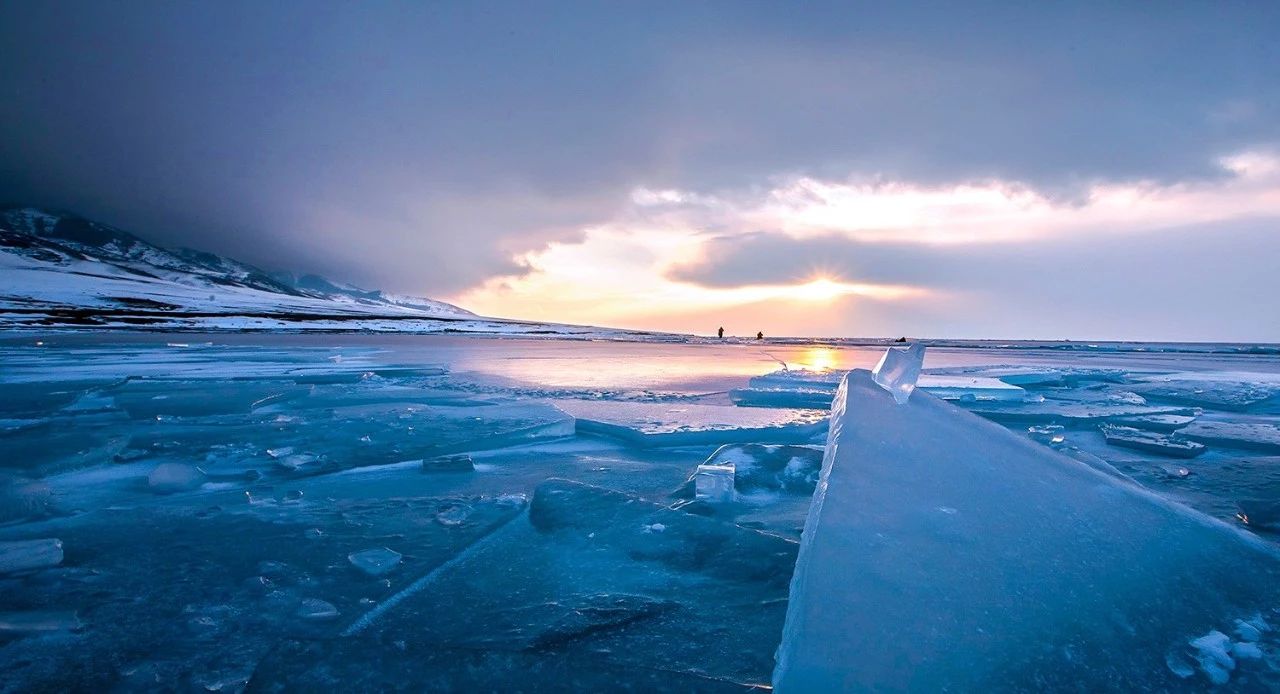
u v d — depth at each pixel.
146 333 31.17
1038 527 1.84
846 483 1.94
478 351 19.50
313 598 2.09
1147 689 1.25
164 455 4.39
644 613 1.96
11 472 3.69
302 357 14.65
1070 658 1.30
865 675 1.18
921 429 2.48
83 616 1.96
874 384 3.16
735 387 9.63
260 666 1.51
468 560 2.42
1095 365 17.62
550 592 2.13
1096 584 1.59
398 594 2.12
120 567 2.37
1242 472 4.04
